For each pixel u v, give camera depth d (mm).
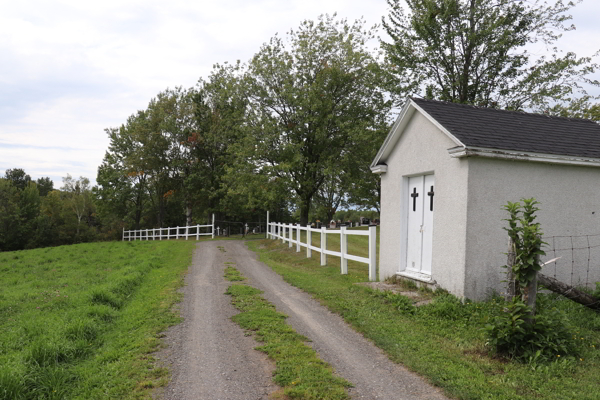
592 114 22938
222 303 8484
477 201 7535
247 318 7137
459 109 9125
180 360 5332
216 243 25422
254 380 4695
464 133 7691
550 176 8078
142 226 57219
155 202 52938
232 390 4449
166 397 4309
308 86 23203
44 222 53594
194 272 12805
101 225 66812
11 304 9242
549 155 7758
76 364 5352
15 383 4340
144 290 10031
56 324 6883
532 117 9648
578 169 8312
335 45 24672
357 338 6168
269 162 24906
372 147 22438
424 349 5484
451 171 7910
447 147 8039
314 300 8641
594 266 8367
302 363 5094
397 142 9961
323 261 13977
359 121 23047
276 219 47250
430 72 21031
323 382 4543
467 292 7461
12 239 50219
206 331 6559
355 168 23750
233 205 36750
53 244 54844
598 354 5172
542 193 8008
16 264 17484
